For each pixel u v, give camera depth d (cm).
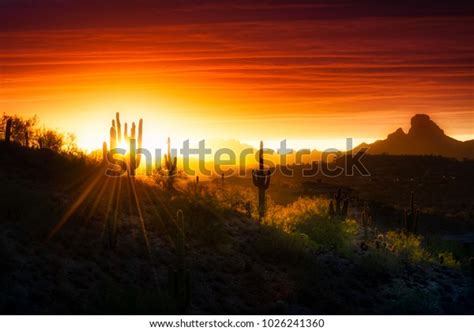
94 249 2767
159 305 2344
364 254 3925
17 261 2417
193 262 3025
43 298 2256
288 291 2959
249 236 3653
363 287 3309
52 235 2730
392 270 3606
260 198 4209
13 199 2881
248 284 2967
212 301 2678
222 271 3048
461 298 3397
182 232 2638
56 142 4244
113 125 3672
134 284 2602
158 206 3453
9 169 3475
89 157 3822
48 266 2478
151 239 3106
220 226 3478
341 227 4072
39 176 3462
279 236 3556
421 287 3494
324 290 3056
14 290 2203
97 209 3145
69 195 3253
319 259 3622
